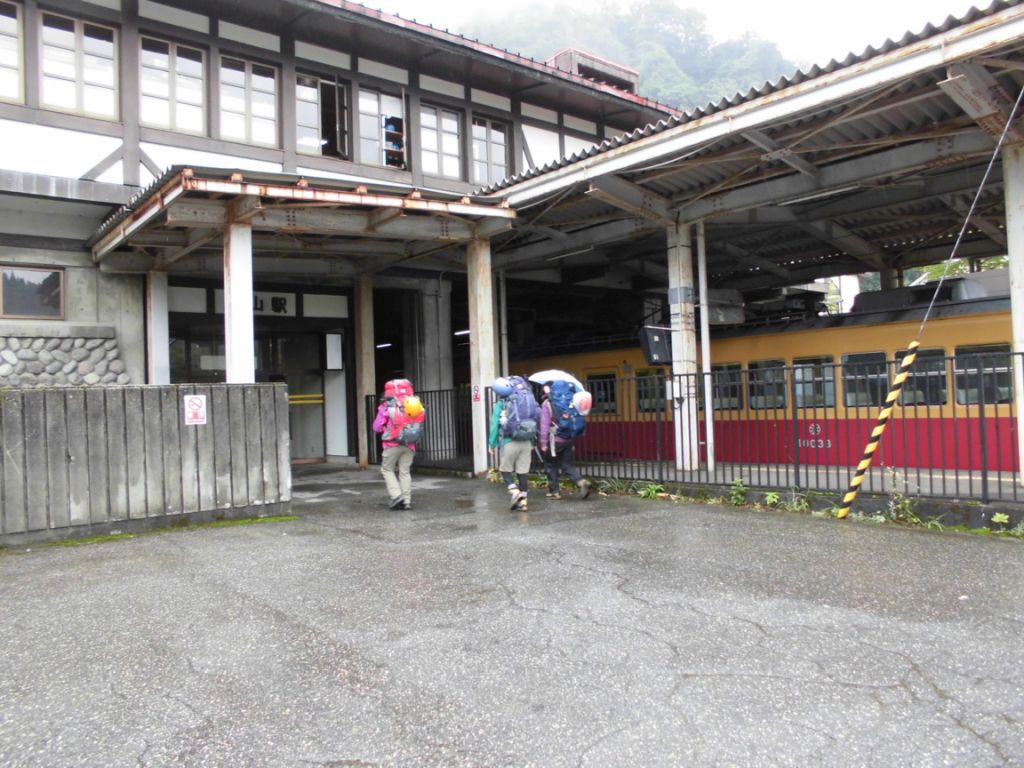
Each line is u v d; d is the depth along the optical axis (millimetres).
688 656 3682
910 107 7844
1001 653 3627
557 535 6719
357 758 2764
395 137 13359
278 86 12047
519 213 11367
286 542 6637
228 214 8875
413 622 4281
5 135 9688
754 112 7680
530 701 3213
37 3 9977
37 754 2828
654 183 10234
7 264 10469
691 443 10633
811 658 3621
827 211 11148
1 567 5824
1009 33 5965
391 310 17188
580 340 16234
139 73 10719
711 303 11133
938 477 9258
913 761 2652
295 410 14719
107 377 10867
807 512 7738
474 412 11492
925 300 11062
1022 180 7508
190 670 3625
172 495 7434
